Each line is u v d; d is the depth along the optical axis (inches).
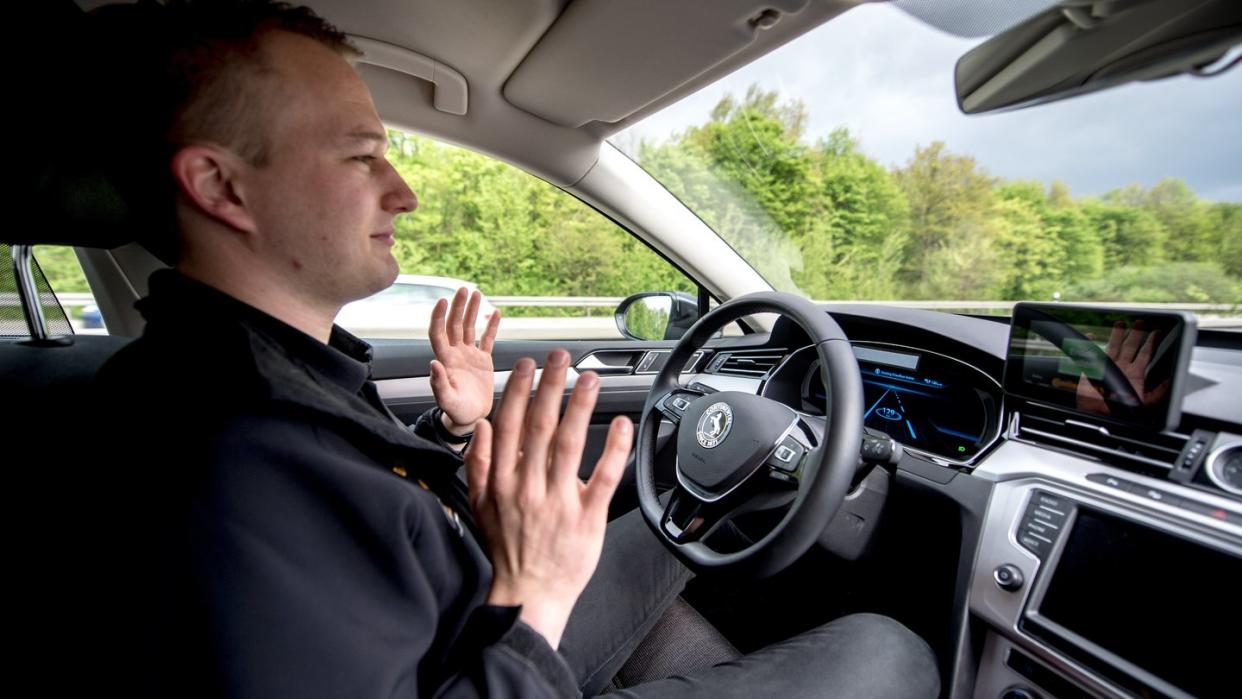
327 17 50.9
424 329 115.3
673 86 56.9
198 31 24.1
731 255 81.1
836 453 39.3
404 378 74.2
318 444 22.7
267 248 26.5
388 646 22.1
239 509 19.7
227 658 18.8
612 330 120.5
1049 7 35.1
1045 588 38.9
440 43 54.2
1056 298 76.0
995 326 54.6
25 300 38.2
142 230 27.1
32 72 28.0
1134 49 36.8
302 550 20.7
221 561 19.0
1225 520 33.1
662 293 88.7
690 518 46.5
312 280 27.7
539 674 23.2
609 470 24.5
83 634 19.5
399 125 67.6
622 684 44.8
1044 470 42.0
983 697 41.7
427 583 24.5
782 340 67.9
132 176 25.5
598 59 53.4
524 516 24.1
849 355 41.9
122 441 21.1
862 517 51.3
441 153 160.7
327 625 20.5
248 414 21.5
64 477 21.7
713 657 45.2
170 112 24.1
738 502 46.1
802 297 46.4
